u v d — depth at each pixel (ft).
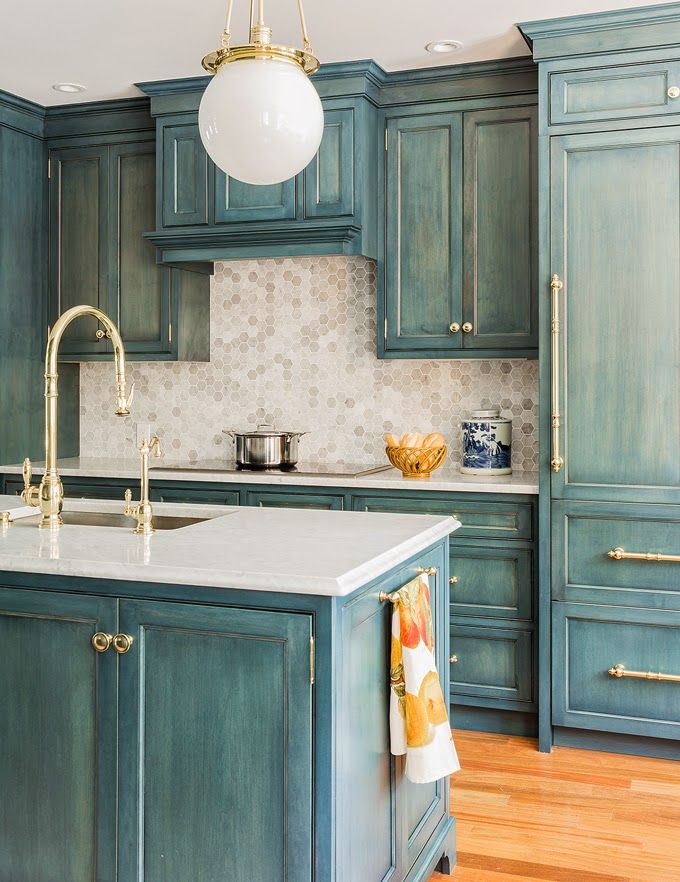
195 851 6.16
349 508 12.37
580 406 11.16
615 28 10.85
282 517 8.66
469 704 12.03
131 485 13.60
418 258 12.96
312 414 14.70
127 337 14.61
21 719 6.65
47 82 13.47
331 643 5.77
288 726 5.88
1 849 6.74
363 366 14.35
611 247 11.00
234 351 15.17
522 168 12.39
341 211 12.67
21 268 14.57
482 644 11.93
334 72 12.57
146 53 12.28
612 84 10.94
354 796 6.21
